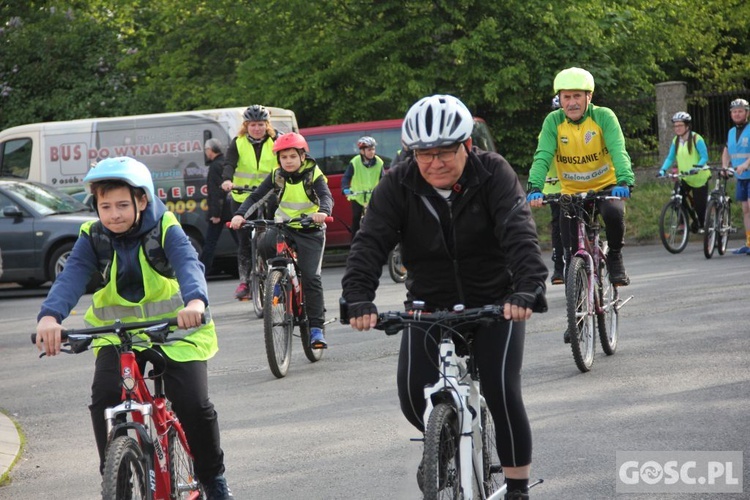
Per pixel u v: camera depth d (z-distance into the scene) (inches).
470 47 1633.9
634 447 451.5
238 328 884.0
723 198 1208.8
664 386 560.7
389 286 1126.4
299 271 693.3
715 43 2154.3
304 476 444.5
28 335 947.3
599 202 637.9
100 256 340.2
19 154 1448.1
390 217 332.2
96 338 334.6
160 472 332.8
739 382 557.3
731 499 383.2
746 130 1224.8
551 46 1692.9
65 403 642.2
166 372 341.7
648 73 2037.4
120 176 327.9
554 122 662.5
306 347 702.5
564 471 424.8
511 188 325.1
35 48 2097.7
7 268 1315.2
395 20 1711.4
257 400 602.5
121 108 2036.2
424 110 315.9
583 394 554.6
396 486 421.1
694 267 1089.4
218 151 1214.3
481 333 333.1
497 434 332.5
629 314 794.2
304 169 703.1
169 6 1907.0
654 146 1920.5
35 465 502.9
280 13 1802.4
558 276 773.3
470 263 336.5
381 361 693.9
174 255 337.1
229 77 1915.6
